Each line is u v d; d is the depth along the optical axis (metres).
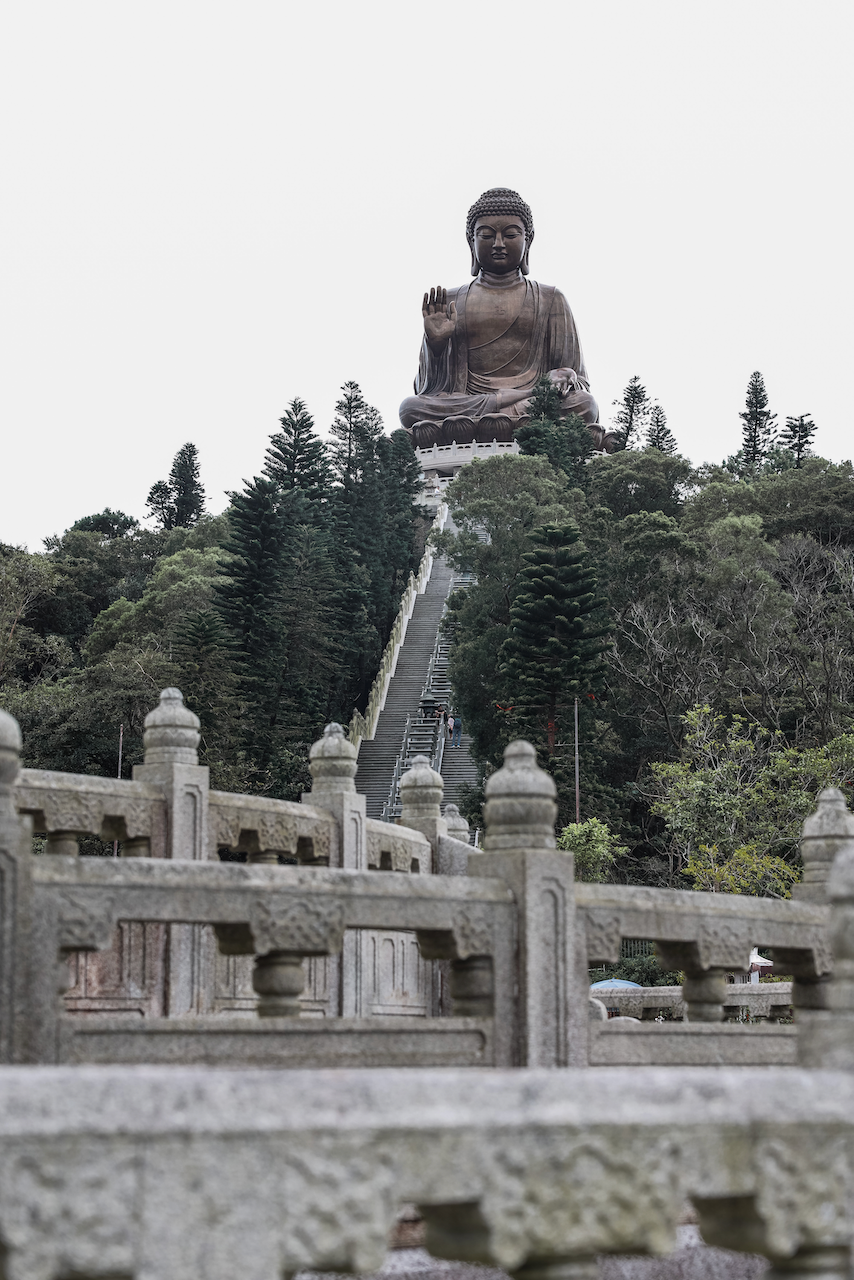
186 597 72.88
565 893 10.85
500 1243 4.97
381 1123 4.88
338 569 80.94
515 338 111.62
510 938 10.63
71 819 14.01
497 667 60.41
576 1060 10.72
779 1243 5.34
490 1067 10.29
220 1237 4.63
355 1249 4.79
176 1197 4.60
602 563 68.25
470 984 10.52
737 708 61.59
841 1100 5.57
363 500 88.69
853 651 63.25
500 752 58.00
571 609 54.84
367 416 93.00
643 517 70.56
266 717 62.97
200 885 9.22
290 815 16.16
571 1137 5.12
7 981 8.23
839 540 77.06
